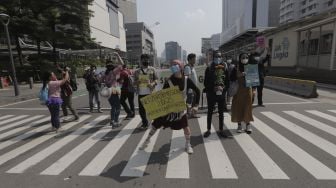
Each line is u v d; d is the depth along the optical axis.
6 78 26.03
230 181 4.29
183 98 5.51
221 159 5.19
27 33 30.84
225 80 6.54
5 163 5.32
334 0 91.56
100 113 10.46
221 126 6.68
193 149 5.80
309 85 13.45
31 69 32.03
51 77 7.59
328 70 19.28
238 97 6.75
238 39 48.91
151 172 4.70
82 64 43.34
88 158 5.46
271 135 6.71
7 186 4.32
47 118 9.93
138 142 6.45
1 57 40.19
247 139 6.42
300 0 110.44
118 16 99.44
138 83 7.54
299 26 24.66
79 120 9.17
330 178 4.33
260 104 10.90
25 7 29.61
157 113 5.52
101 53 41.56
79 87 26.22
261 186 4.11
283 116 8.89
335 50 19.39
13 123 9.26
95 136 7.10
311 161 5.01
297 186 4.08
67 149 6.09
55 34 32.69
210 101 6.54
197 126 7.79
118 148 6.04
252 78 6.55
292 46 25.58
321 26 21.38
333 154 5.36
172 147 5.96
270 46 31.41
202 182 4.27
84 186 4.25
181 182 4.29
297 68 23.94
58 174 4.72
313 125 7.64
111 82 7.88
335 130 7.09
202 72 10.48
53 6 32.72
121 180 4.43
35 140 6.92
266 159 5.14
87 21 38.59
